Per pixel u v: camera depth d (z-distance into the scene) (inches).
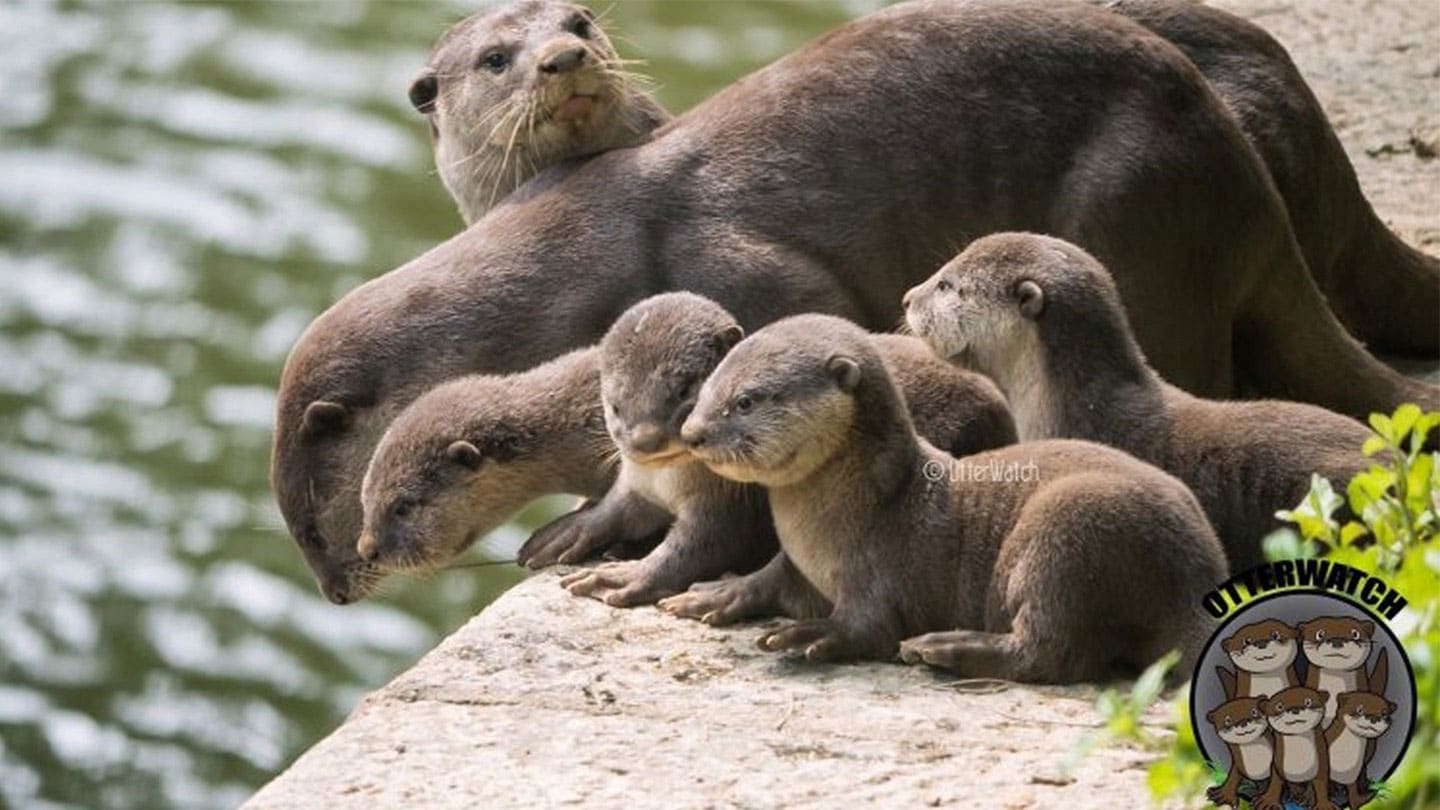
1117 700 355.6
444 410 493.7
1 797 791.1
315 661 842.8
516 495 494.6
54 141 1143.0
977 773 391.9
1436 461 380.8
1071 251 464.4
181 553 899.4
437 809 388.5
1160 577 409.4
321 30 1223.5
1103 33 524.1
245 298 1033.5
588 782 394.6
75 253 1067.9
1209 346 526.6
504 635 438.9
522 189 536.7
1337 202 560.7
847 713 410.6
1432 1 711.7
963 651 415.5
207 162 1122.7
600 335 510.3
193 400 981.8
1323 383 542.9
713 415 427.5
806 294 507.8
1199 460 446.6
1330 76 676.1
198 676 837.8
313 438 520.4
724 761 398.9
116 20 1245.7
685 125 529.3
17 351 1010.1
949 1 532.7
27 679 838.5
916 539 425.4
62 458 949.2
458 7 1232.2
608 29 842.8
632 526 474.0
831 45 530.9
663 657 431.8
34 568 893.2
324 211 1079.6
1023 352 460.8
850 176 515.8
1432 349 580.4
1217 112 523.2
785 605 443.5
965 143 518.3
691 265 509.4
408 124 1138.0
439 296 518.6
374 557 494.3
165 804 789.2
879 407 426.9
